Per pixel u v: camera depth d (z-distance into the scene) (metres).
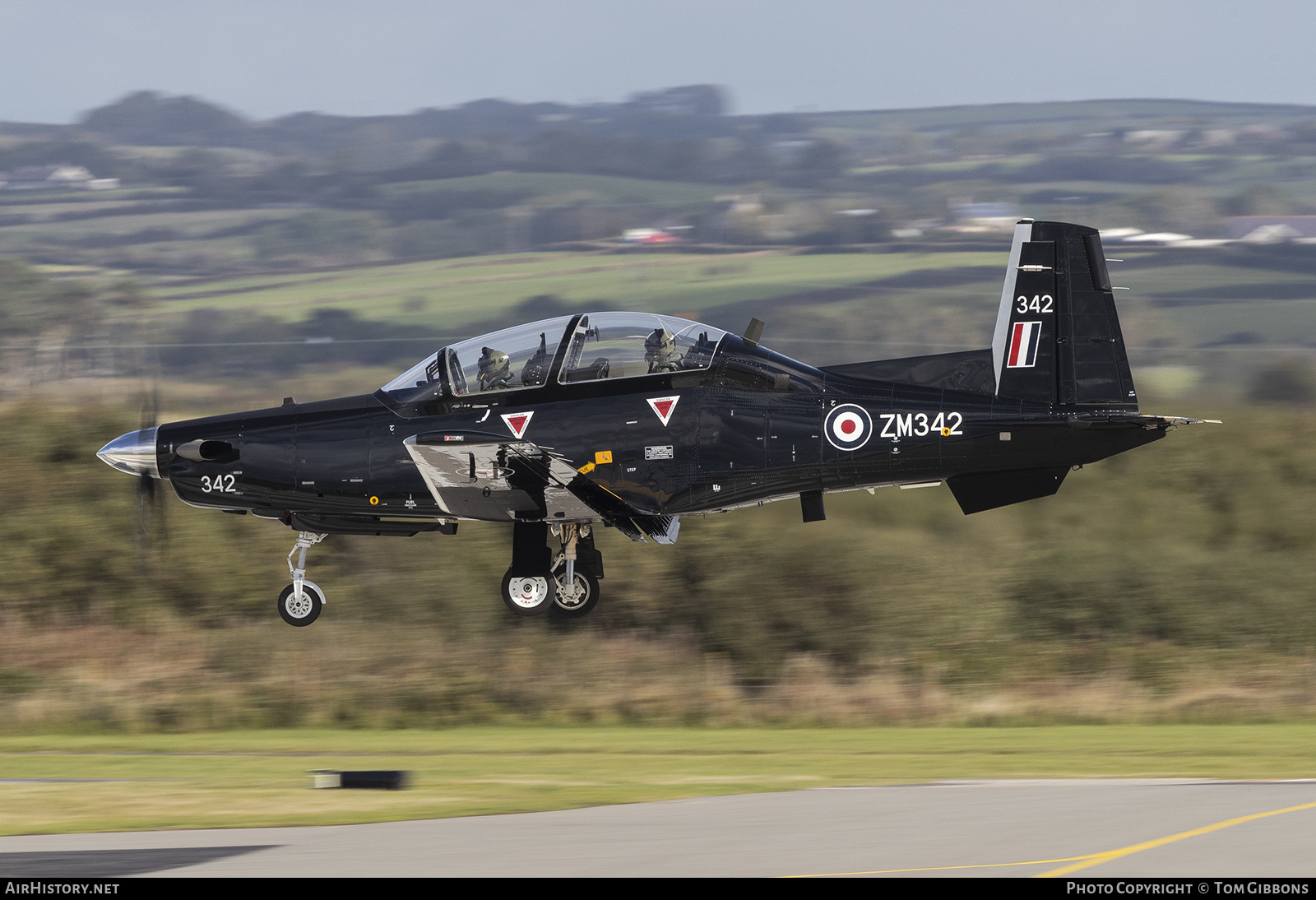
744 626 58.75
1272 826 24.86
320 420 47.06
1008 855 22.69
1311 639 58.91
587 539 51.47
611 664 54.78
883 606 59.81
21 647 56.31
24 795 30.77
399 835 25.25
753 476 45.53
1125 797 28.53
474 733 47.75
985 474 46.25
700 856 22.88
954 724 49.53
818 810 27.55
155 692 51.44
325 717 50.41
